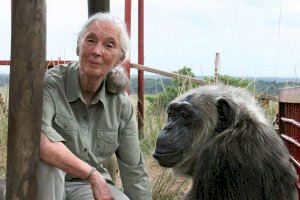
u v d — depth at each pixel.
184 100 4.71
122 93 5.09
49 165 4.25
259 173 4.09
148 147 9.53
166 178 7.31
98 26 4.64
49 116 4.50
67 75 4.80
